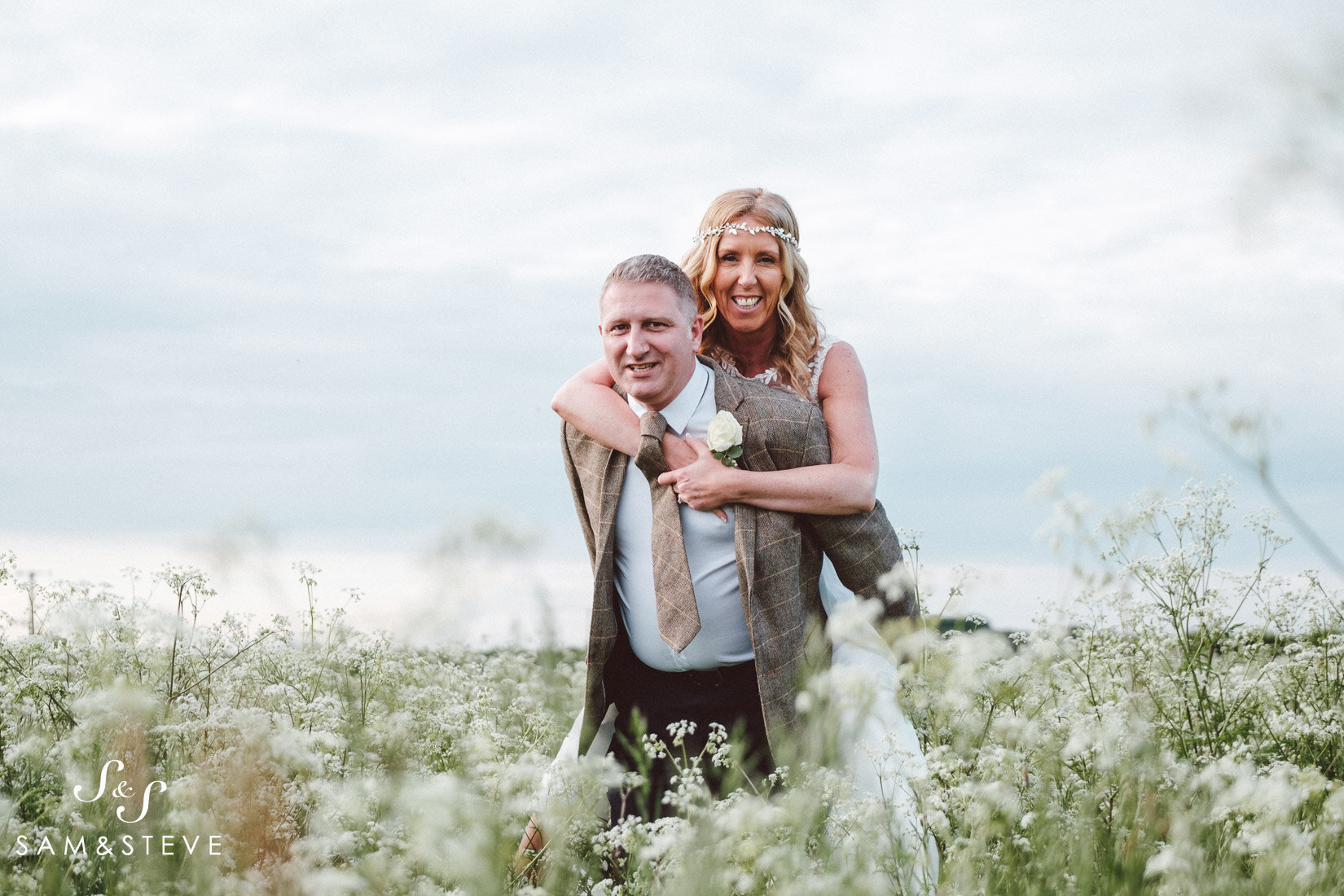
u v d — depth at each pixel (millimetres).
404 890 2254
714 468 3666
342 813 2420
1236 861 2371
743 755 3611
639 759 3023
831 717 2797
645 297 3674
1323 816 2387
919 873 2654
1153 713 3137
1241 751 3279
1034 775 2799
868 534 3834
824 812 2752
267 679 4090
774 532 3670
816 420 3943
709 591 3686
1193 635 3957
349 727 2908
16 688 3539
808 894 2125
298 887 2248
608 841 2795
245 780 2434
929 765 2854
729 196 4328
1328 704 3844
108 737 2822
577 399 3945
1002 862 2471
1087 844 2348
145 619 3711
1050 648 2908
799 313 4352
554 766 2713
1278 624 4305
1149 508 3873
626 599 3824
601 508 3836
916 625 3781
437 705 3809
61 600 4070
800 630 3688
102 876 2629
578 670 4254
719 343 4434
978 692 2887
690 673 3758
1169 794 2479
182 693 3688
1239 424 1854
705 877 2236
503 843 2248
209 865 2311
